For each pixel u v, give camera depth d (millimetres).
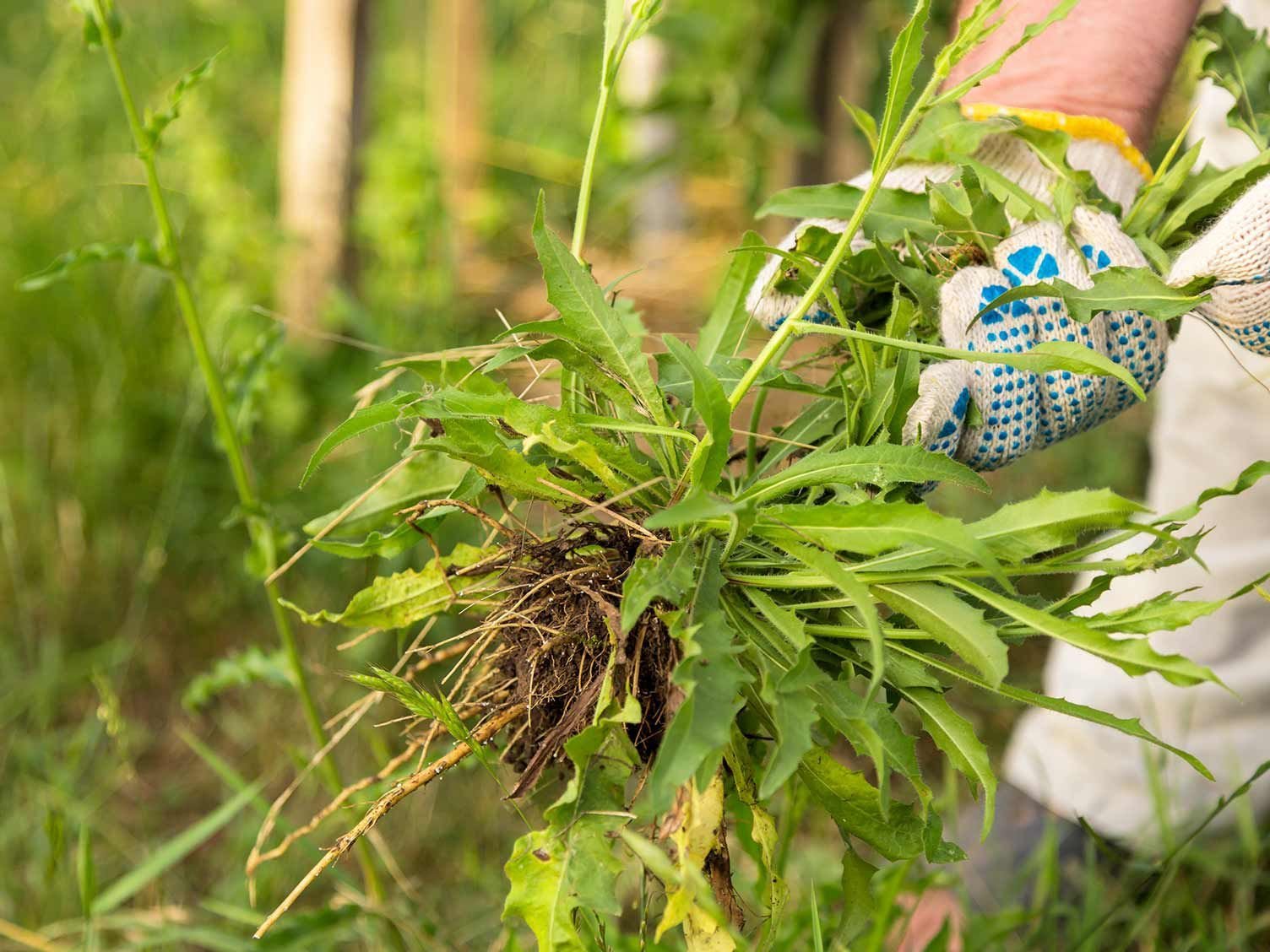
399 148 2777
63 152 3277
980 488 964
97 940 1649
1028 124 1248
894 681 1042
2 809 2047
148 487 2557
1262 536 1712
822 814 1920
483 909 1808
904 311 1108
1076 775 1806
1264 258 1115
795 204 1243
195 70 1420
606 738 1004
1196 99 1734
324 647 2291
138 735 2266
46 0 4359
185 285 1479
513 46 4953
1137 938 1666
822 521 939
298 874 1936
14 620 2426
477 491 1131
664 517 866
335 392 2609
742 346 1407
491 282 3195
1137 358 1211
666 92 2920
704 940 1019
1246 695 1729
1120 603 1838
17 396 2693
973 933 1528
